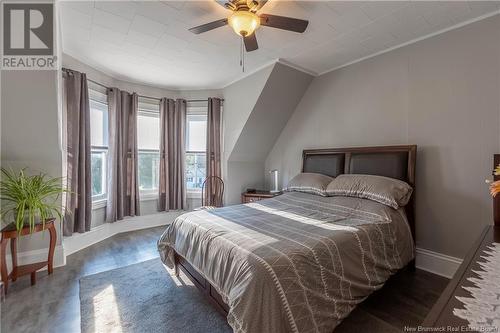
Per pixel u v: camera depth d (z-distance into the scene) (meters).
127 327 1.67
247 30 1.88
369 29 2.38
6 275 2.08
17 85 2.11
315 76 3.58
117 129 3.59
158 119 4.27
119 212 3.70
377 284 1.75
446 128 2.37
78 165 3.00
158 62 3.17
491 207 2.12
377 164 2.69
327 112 3.45
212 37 2.54
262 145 4.22
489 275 1.03
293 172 3.97
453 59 2.32
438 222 2.42
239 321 1.21
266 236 1.67
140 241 3.42
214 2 1.99
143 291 2.13
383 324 1.68
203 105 4.33
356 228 1.84
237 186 4.34
